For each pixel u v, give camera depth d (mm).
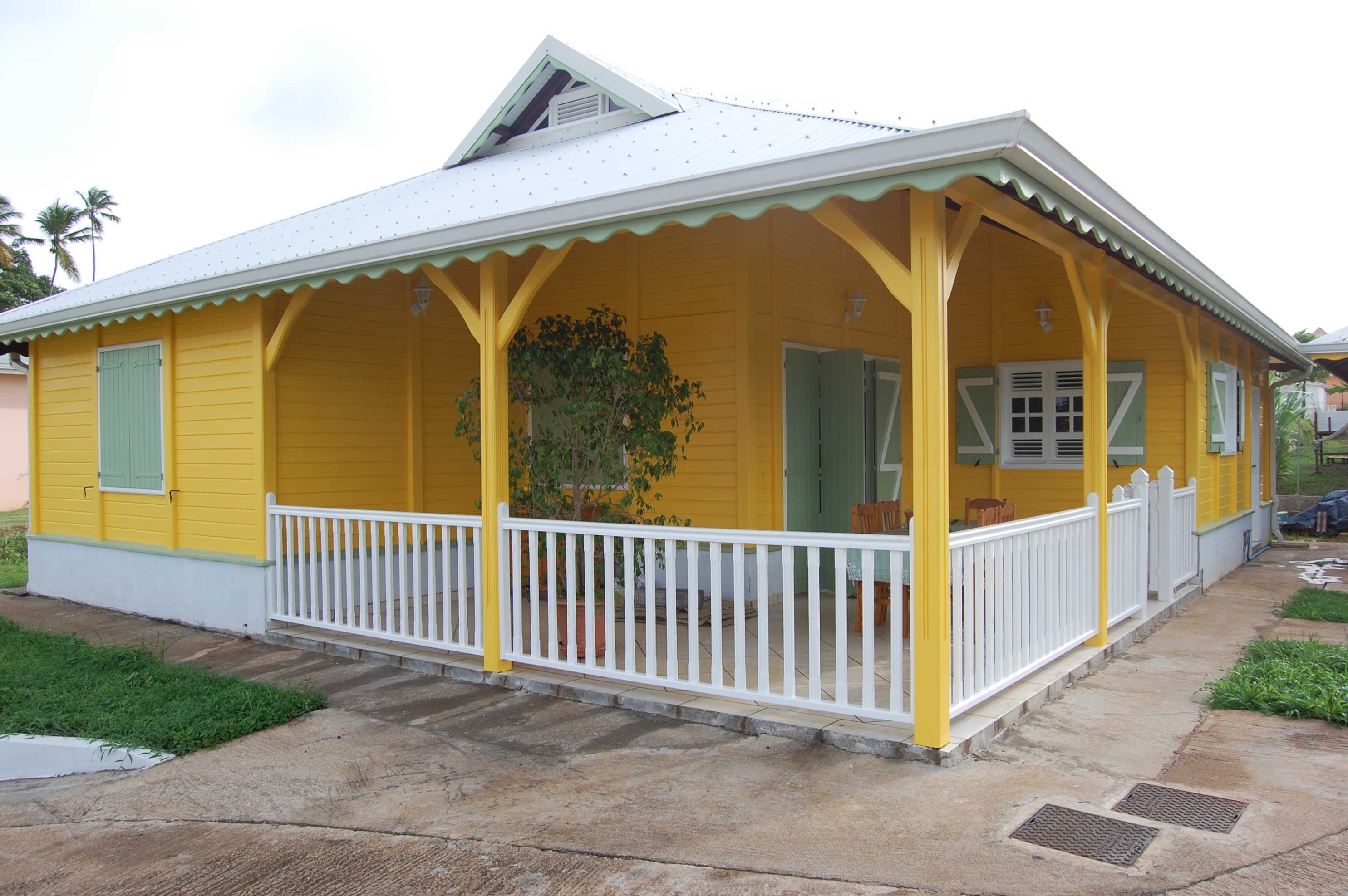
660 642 6504
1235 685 5285
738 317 7469
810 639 4555
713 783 4066
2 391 20641
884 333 9227
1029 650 5277
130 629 7895
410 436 8312
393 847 3605
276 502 7293
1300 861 3207
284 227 8969
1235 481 11438
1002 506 6922
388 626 6434
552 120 9305
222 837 3793
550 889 3207
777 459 7672
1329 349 13227
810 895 3076
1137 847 3330
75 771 4719
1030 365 9945
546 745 4660
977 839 3424
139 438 8438
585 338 6453
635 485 6504
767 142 5461
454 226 5469
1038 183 4109
